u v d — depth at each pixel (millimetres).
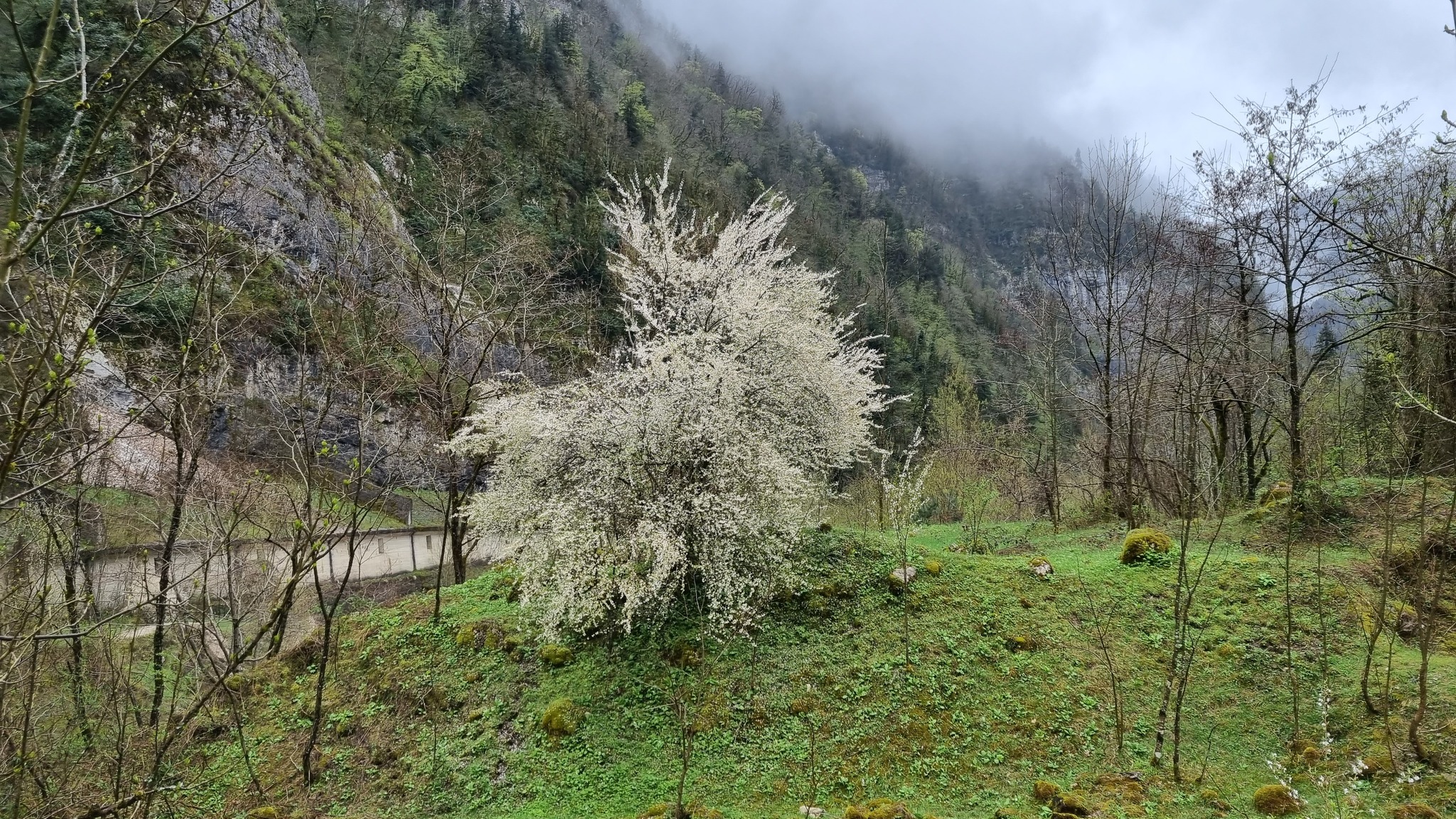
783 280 10320
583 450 8555
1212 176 11484
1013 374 34438
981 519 13992
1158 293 12461
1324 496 9328
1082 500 15844
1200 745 6172
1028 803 5887
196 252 9859
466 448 9305
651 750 7234
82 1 8773
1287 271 10477
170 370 9031
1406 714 5809
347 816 7168
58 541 7121
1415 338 9883
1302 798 5250
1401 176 9711
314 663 9531
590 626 8539
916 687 7348
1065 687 7062
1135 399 12266
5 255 2658
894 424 29234
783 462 8602
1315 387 11781
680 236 10305
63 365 3678
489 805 7027
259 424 13438
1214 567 8352
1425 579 7629
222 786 7727
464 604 10102
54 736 7113
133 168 3996
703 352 9016
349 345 14023
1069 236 14203
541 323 18812
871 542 9781
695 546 8430
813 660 7895
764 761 6867
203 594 8406
